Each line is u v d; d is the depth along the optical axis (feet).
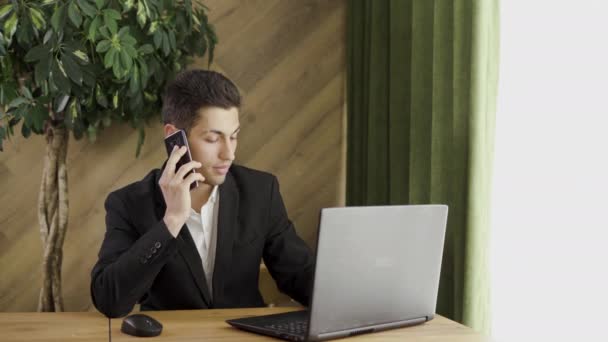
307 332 4.62
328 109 10.64
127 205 6.26
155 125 10.03
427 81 8.12
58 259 9.01
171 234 5.42
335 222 4.58
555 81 6.70
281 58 10.46
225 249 6.26
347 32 10.43
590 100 6.34
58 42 7.89
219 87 5.85
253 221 6.51
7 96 8.25
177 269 6.10
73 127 8.45
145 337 4.87
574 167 6.48
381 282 4.94
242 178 6.69
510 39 7.29
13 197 9.71
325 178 10.65
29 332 4.99
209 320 5.41
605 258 6.18
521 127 7.12
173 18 8.83
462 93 7.38
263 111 10.43
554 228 6.68
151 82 9.02
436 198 7.81
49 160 8.93
